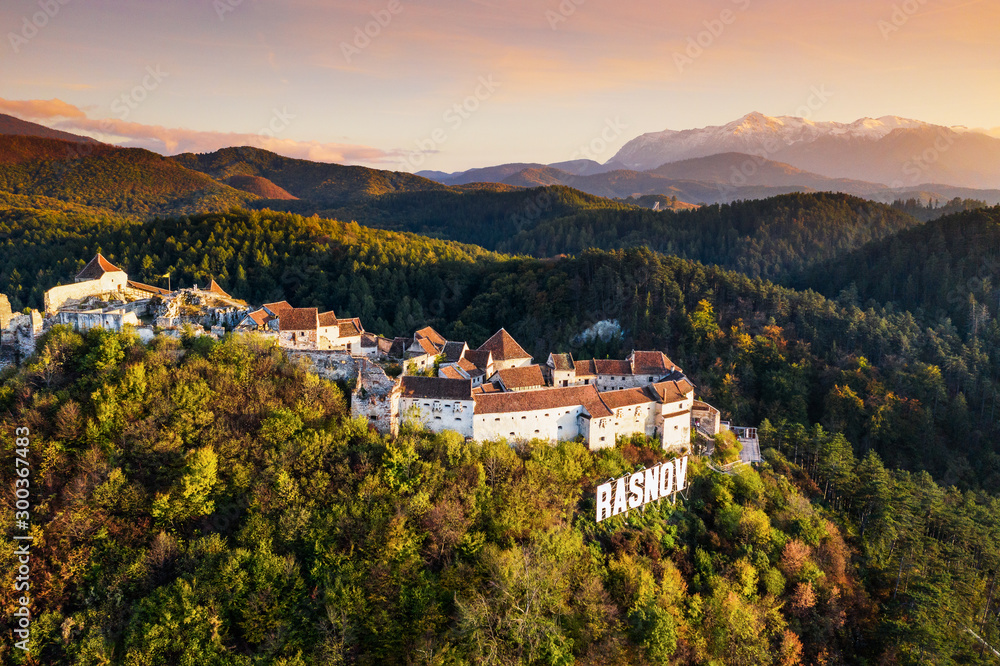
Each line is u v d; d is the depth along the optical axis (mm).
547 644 65812
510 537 75250
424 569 69938
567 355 116812
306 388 86312
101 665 57188
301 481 73250
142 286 126250
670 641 70250
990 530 107125
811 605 85625
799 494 109438
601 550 82000
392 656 64438
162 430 74500
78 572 63219
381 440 81688
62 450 71000
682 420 106438
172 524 68438
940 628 85250
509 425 91812
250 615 62094
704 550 88500
